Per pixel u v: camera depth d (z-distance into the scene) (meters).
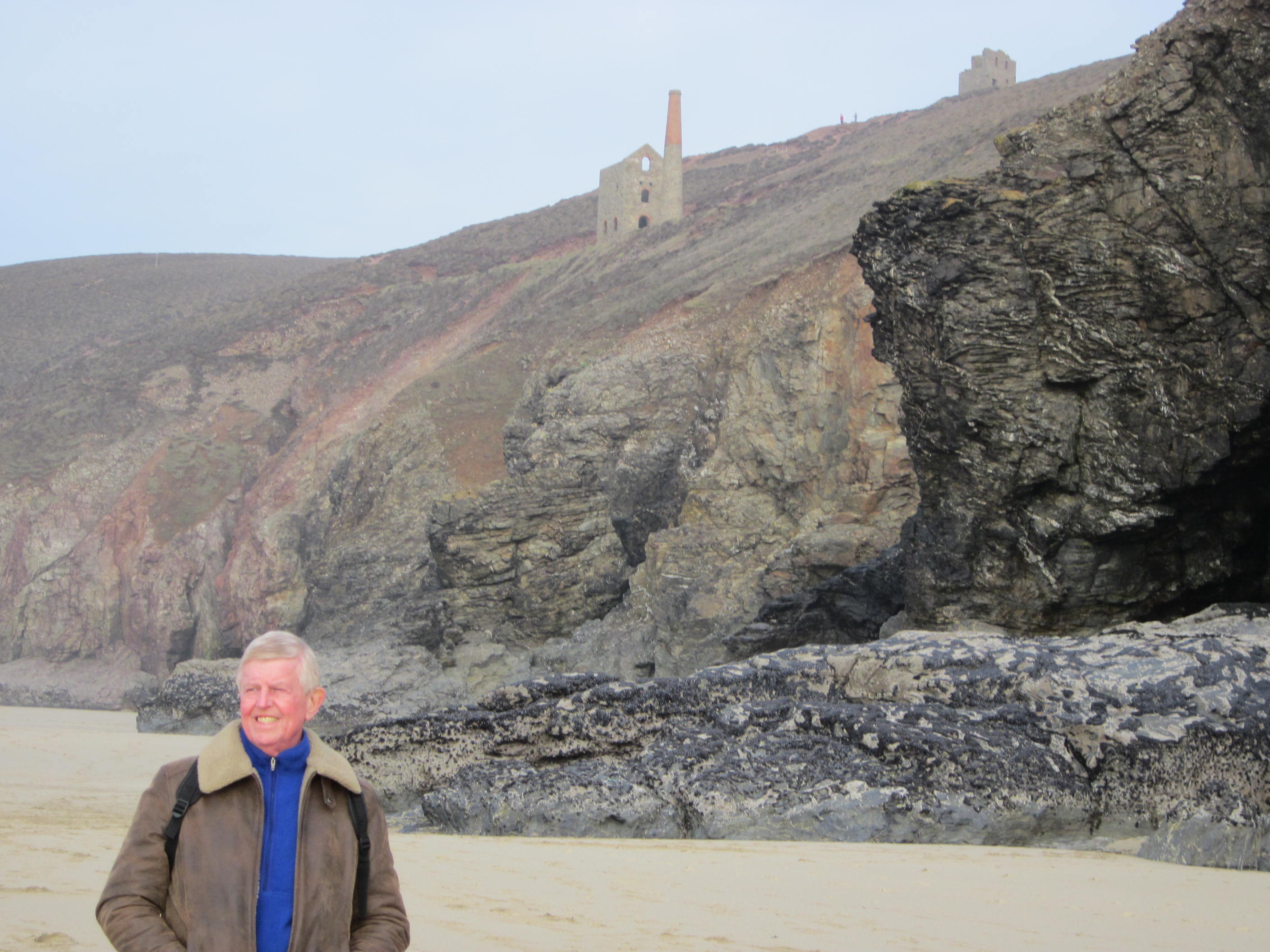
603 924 6.21
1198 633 15.80
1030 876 8.68
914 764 12.23
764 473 41.22
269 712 3.20
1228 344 19.34
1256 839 9.79
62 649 64.44
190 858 3.12
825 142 115.75
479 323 84.25
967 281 21.73
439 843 10.41
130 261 158.12
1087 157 21.14
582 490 44.91
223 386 86.19
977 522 22.27
